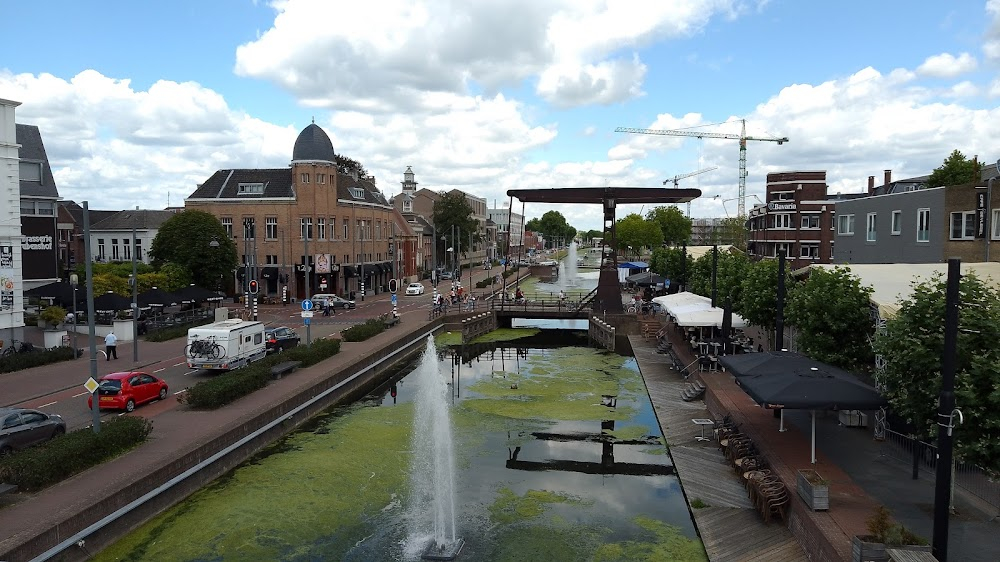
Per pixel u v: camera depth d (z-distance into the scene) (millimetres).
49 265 54656
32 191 53438
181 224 64812
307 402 30016
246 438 24172
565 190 58156
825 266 29766
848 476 18094
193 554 16828
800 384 18062
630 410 31453
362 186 93125
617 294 58188
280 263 76312
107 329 45344
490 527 18641
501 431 28141
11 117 40125
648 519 19000
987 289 14414
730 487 20297
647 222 144000
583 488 21641
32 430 20719
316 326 53875
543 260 194375
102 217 101250
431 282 109125
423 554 16844
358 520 19078
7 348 36438
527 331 62719
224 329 33531
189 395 26500
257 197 76562
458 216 125688
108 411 26000
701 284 50031
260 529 18281
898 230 36719
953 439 12805
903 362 14664
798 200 82188
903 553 12156
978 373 12227
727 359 23219
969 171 56844
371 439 26859
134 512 18062
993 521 14766
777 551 15898
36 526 14938
